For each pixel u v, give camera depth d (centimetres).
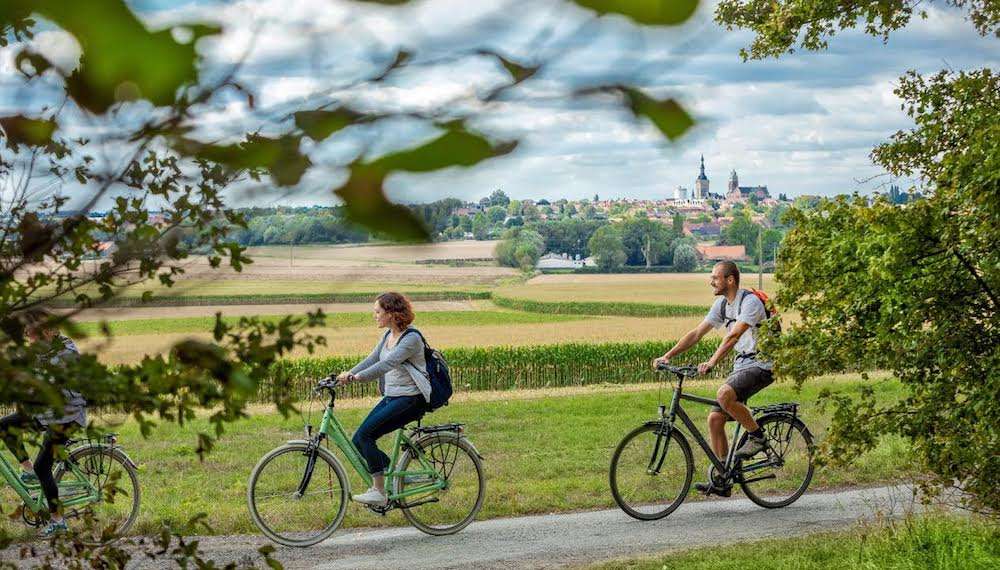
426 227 94
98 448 1272
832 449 1062
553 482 1602
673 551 1197
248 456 2016
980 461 987
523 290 14588
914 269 959
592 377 5809
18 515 489
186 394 271
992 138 931
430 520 1324
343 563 1199
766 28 1325
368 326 10462
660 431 1404
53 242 191
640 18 78
